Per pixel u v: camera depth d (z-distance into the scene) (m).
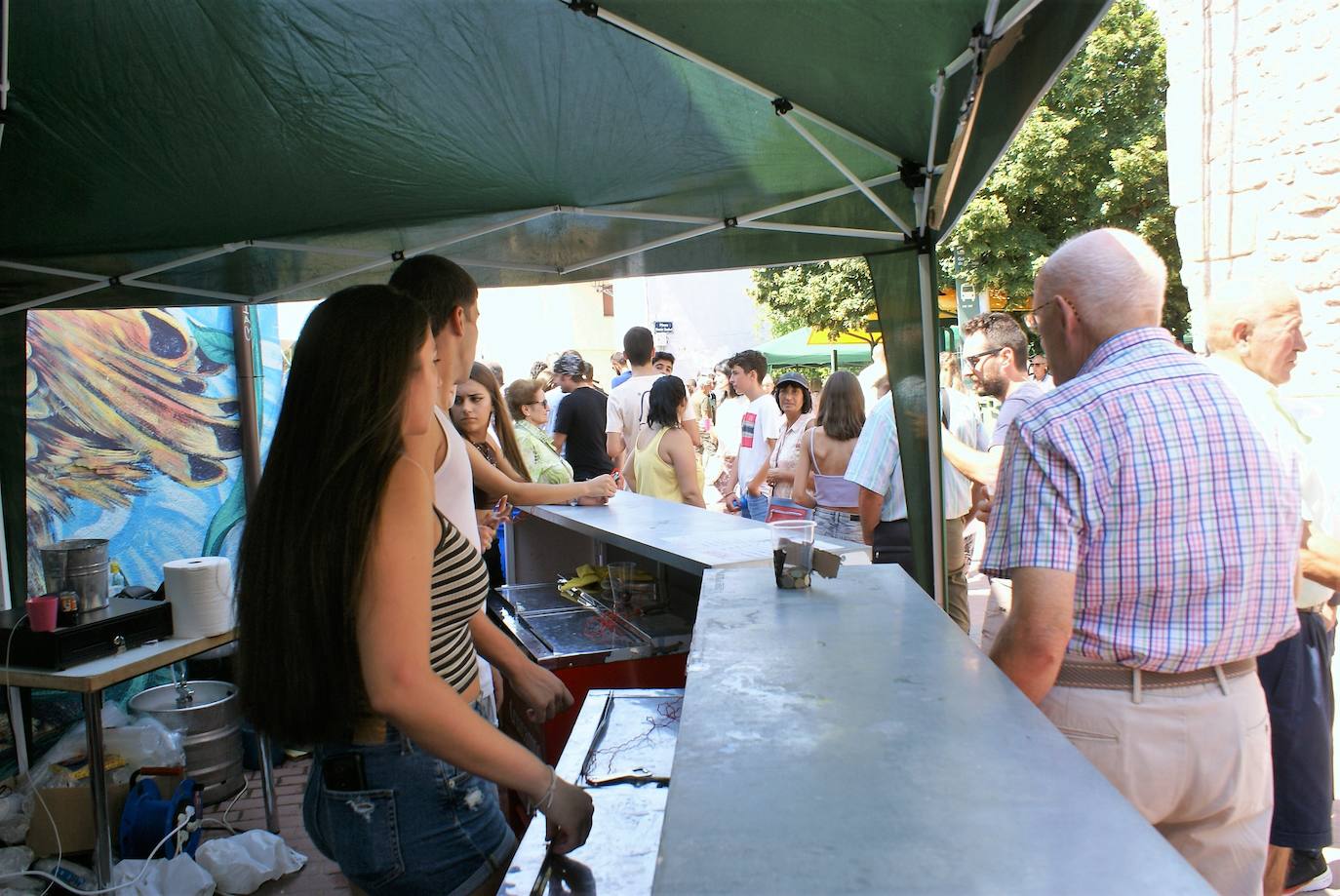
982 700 1.19
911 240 3.26
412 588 1.34
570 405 6.18
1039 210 18.03
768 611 1.69
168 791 3.62
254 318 5.66
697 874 0.78
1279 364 2.52
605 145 3.19
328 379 1.41
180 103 2.79
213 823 3.72
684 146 3.22
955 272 17.98
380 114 2.94
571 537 4.49
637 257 4.24
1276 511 1.66
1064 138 17.12
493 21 2.55
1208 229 6.49
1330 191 5.54
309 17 2.48
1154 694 1.68
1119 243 1.75
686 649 3.04
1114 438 1.62
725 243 4.03
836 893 0.75
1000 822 0.86
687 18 2.28
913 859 0.80
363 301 1.47
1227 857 1.78
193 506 5.27
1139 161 16.34
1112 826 0.84
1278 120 5.84
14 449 3.93
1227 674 1.69
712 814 0.89
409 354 1.46
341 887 3.27
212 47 2.56
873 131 2.89
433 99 2.88
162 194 3.35
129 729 3.75
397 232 3.96
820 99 2.70
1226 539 1.62
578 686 2.95
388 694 1.30
